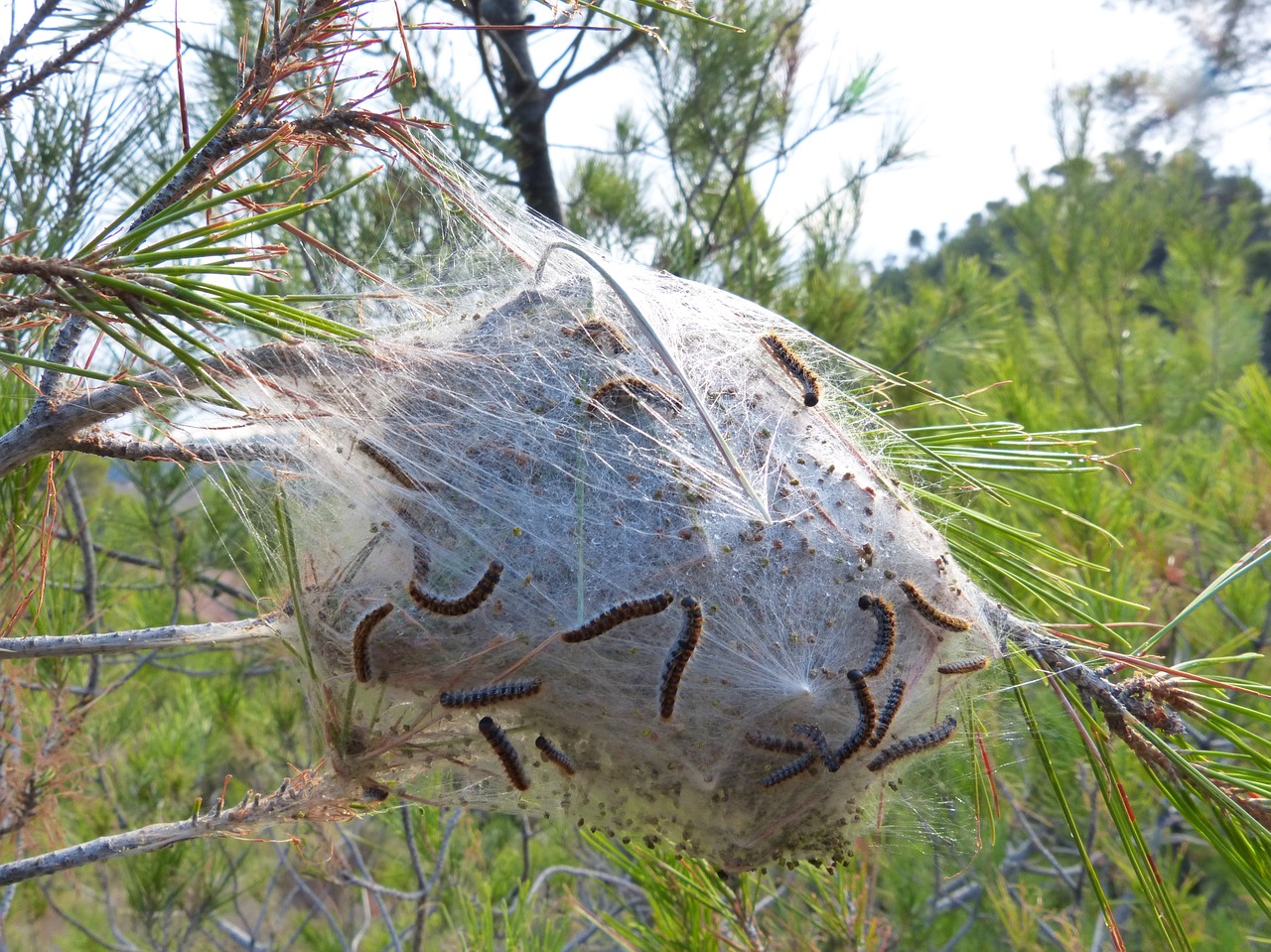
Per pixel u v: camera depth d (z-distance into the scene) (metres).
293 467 0.31
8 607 0.39
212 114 0.51
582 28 0.27
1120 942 0.31
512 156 0.65
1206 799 0.31
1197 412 1.10
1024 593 0.46
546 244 0.36
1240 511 0.65
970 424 0.39
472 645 0.30
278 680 0.85
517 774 0.29
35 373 0.32
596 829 0.33
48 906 0.81
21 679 0.45
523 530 0.31
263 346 0.30
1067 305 1.24
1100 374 1.19
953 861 0.63
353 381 0.32
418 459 0.32
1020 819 0.67
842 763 0.31
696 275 0.69
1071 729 0.45
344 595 0.31
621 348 0.34
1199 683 0.31
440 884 0.69
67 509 0.51
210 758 0.83
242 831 0.32
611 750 0.31
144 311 0.23
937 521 0.37
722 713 0.31
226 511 0.77
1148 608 0.34
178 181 0.26
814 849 0.33
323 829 0.54
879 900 0.76
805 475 0.33
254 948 0.83
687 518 0.32
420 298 0.35
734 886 0.42
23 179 0.38
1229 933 0.63
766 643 0.31
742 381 0.35
